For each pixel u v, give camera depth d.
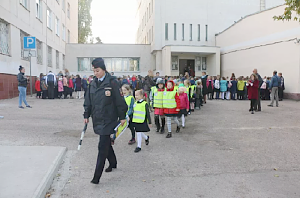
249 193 4.01
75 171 4.88
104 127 4.22
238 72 25.92
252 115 11.54
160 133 8.15
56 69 27.95
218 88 19.41
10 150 5.62
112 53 31.28
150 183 4.38
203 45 29.16
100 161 4.29
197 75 30.98
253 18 23.20
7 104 13.73
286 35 19.34
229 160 5.55
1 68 15.19
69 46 31.36
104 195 3.93
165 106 7.54
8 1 15.94
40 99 17.69
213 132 8.20
